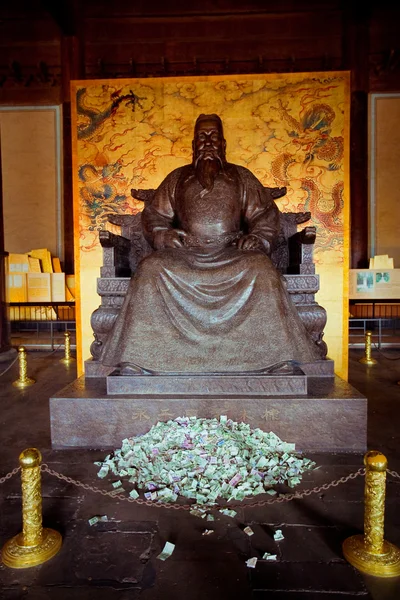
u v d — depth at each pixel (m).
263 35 14.06
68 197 13.77
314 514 3.18
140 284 4.59
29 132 14.30
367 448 4.33
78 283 7.09
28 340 11.16
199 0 13.84
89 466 3.91
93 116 7.08
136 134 7.08
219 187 5.67
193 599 2.37
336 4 13.70
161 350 4.49
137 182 7.07
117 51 14.16
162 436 4.03
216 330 4.51
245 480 3.54
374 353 9.75
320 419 4.13
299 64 14.06
